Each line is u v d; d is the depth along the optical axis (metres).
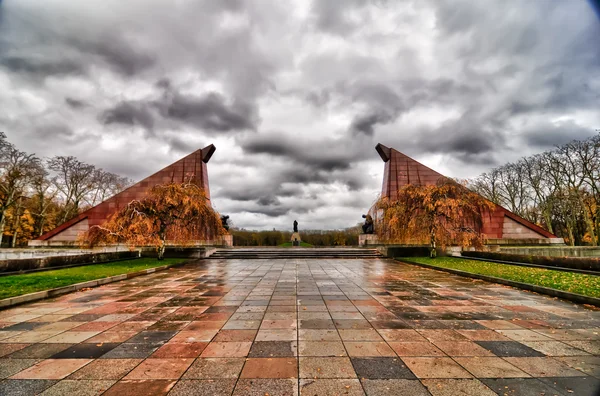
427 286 10.05
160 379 3.50
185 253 21.06
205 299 8.03
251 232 45.72
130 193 26.17
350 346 4.54
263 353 4.27
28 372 3.69
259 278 12.12
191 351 4.35
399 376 3.58
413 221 19.30
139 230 17.02
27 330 5.34
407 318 6.10
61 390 3.25
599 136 26.62
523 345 4.57
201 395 3.15
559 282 9.51
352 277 12.35
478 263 16.09
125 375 3.61
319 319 6.03
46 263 13.46
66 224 25.14
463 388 3.29
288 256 22.47
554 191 32.81
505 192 38.94
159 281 11.37
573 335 5.04
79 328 5.47
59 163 35.62
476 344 4.62
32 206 35.66
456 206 17.94
